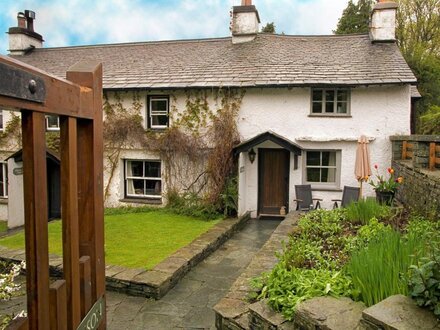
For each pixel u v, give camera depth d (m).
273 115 10.76
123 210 11.27
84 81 1.47
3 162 13.01
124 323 4.50
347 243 5.15
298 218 8.16
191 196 10.71
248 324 3.57
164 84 11.02
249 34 13.11
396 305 2.50
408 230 5.14
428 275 2.43
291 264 4.41
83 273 1.42
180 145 10.95
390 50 11.48
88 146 1.49
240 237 8.88
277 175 11.29
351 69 10.55
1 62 0.84
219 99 10.98
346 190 10.11
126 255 6.55
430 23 23.05
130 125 11.46
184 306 4.96
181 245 7.25
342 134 10.50
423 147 7.44
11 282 3.18
